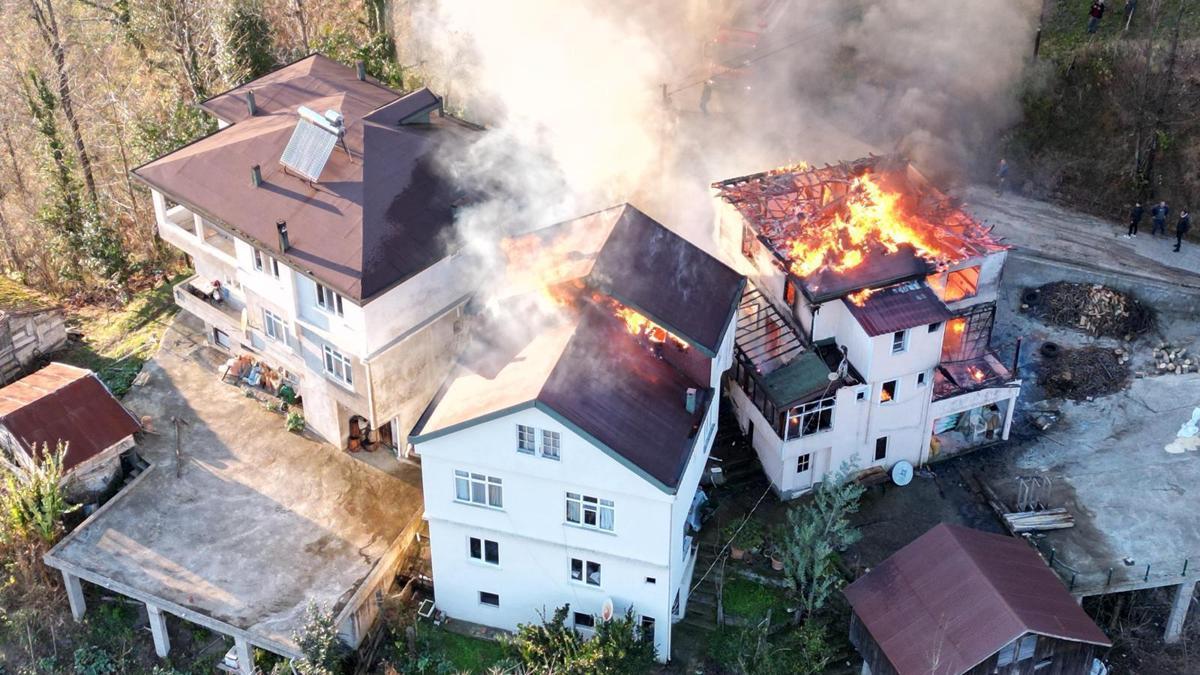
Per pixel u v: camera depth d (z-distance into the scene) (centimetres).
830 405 4184
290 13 6444
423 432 3606
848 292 4162
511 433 3509
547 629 3709
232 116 4650
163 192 4294
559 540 3697
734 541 4125
